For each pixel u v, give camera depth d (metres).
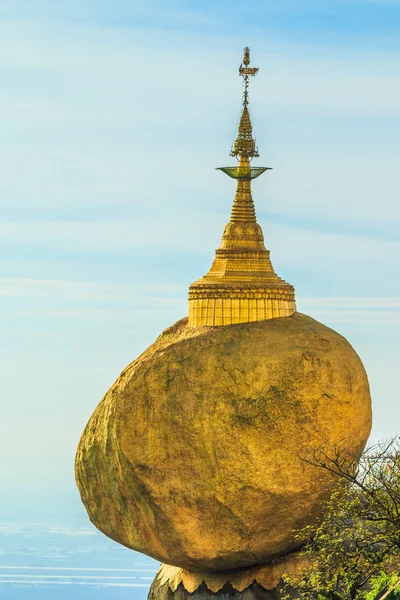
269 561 114.88
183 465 112.75
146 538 116.31
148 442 113.56
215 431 111.81
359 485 103.81
